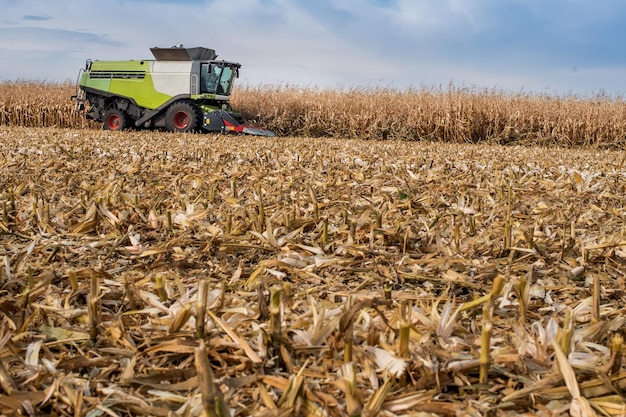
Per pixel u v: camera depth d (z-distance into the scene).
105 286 2.74
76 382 1.88
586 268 3.22
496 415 1.72
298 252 3.42
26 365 1.95
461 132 20.14
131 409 1.75
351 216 4.29
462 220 4.38
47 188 5.52
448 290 2.82
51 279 2.51
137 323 2.34
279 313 2.00
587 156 11.53
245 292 2.69
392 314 2.32
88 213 4.01
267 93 23.16
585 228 4.38
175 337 2.14
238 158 8.78
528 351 2.03
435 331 2.17
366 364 1.89
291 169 7.41
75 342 2.17
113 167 7.18
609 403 1.71
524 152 12.20
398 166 7.89
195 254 3.35
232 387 1.83
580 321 2.47
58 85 25.80
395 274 3.02
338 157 8.93
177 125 18.30
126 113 19.39
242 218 4.25
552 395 1.77
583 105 19.94
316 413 1.68
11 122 22.22
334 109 21.45
